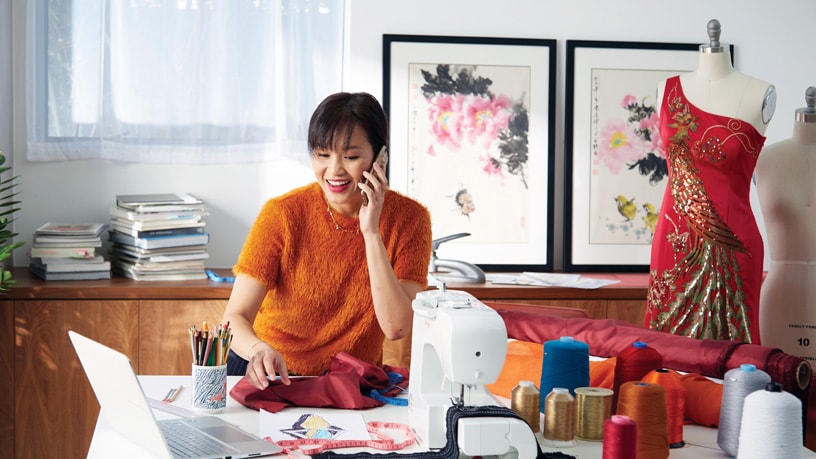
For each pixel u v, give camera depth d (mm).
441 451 1574
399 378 2184
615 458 1485
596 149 4188
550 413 1696
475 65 4121
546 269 4184
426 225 2484
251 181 4156
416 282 2430
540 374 2062
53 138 3980
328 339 2381
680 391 1710
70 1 3953
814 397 2059
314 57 4145
